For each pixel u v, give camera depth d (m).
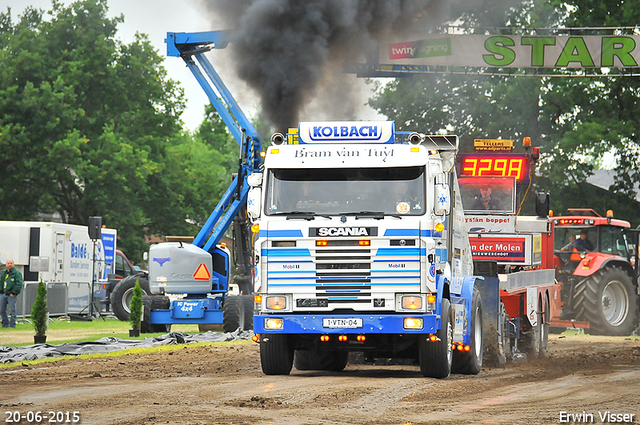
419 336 23.17
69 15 115.56
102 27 115.88
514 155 33.91
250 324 42.47
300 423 15.02
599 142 77.62
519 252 33.62
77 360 28.45
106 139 110.00
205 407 16.97
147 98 119.62
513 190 33.84
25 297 53.81
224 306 42.47
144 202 117.56
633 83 80.38
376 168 23.03
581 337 44.88
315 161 23.27
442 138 25.67
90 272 67.12
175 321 43.72
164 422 15.07
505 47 49.56
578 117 81.69
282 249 22.73
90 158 109.69
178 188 120.00
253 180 23.28
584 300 45.69
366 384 21.34
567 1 81.69
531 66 49.91
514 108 80.94
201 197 123.44
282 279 22.70
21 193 109.81
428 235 22.44
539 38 49.91
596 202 80.56
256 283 22.81
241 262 45.09
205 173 124.44
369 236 22.45
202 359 29.09
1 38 127.75
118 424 14.83
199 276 43.53
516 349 30.73
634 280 46.97
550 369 27.02
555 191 80.56
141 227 116.00
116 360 28.50
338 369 27.30
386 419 15.65
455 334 24.66
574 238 47.78
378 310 22.39
